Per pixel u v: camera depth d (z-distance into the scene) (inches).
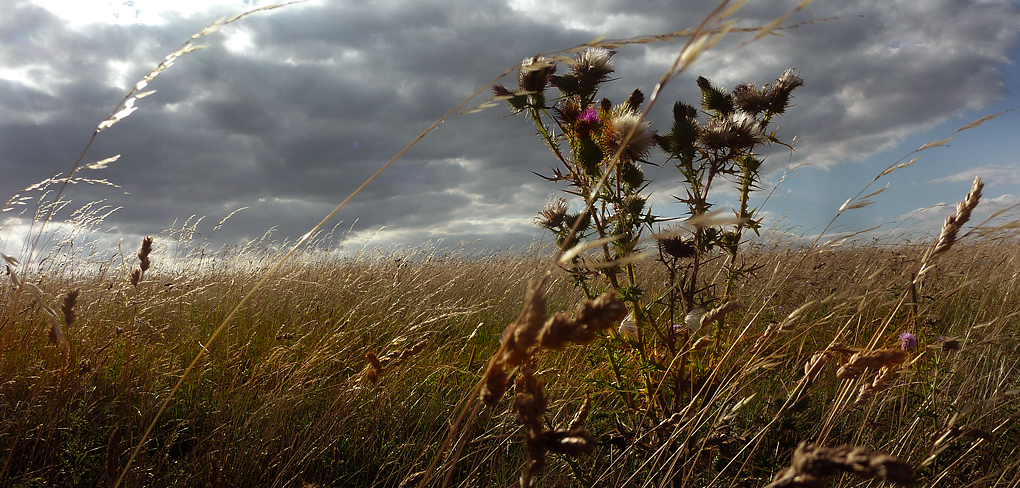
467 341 168.2
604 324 22.3
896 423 88.7
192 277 208.8
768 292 105.2
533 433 25.9
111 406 104.9
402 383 123.0
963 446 75.7
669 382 91.2
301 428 109.7
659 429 75.4
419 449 103.9
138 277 103.0
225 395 124.2
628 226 94.7
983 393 88.4
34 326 128.1
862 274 139.9
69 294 77.3
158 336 150.4
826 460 21.6
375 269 246.4
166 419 114.3
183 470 95.7
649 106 24.4
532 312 24.1
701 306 92.4
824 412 88.8
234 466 94.1
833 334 102.3
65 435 95.1
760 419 82.8
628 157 94.5
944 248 54.0
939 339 87.4
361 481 99.3
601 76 106.7
